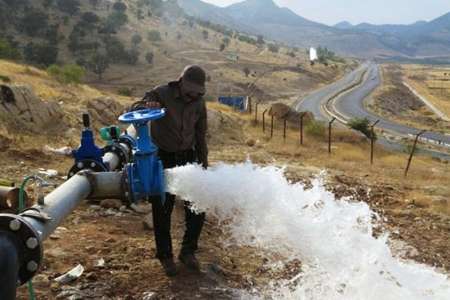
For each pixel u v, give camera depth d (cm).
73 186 338
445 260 572
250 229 355
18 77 2458
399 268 382
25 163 862
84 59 12638
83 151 477
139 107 438
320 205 383
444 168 2198
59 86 2673
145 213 635
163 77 12631
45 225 282
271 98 11500
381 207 842
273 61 17675
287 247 389
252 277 458
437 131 7481
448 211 815
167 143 452
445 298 355
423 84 17612
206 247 526
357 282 366
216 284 436
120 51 13350
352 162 1814
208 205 344
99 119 1750
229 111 3884
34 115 1307
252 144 2162
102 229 555
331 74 18575
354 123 4316
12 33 13312
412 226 719
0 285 240
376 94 12781
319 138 2992
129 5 19662
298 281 441
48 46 11956
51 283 411
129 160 530
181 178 356
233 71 14512
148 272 447
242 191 338
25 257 261
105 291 406
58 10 15738
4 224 259
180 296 408
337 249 367
